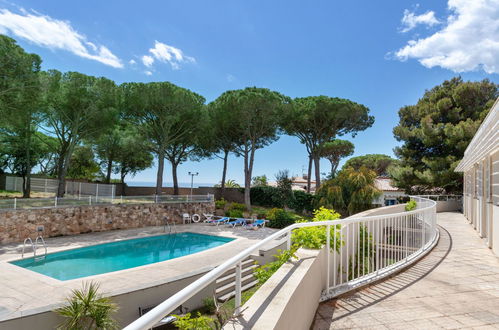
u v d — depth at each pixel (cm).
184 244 1381
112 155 2705
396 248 511
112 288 712
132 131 2409
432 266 500
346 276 398
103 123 1828
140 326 83
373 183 1770
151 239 1454
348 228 418
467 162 1048
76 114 1788
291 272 246
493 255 583
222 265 147
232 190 2831
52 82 1611
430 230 674
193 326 176
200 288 120
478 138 670
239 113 2159
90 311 496
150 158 3092
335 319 293
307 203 2312
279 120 2258
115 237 1402
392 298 351
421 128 2095
